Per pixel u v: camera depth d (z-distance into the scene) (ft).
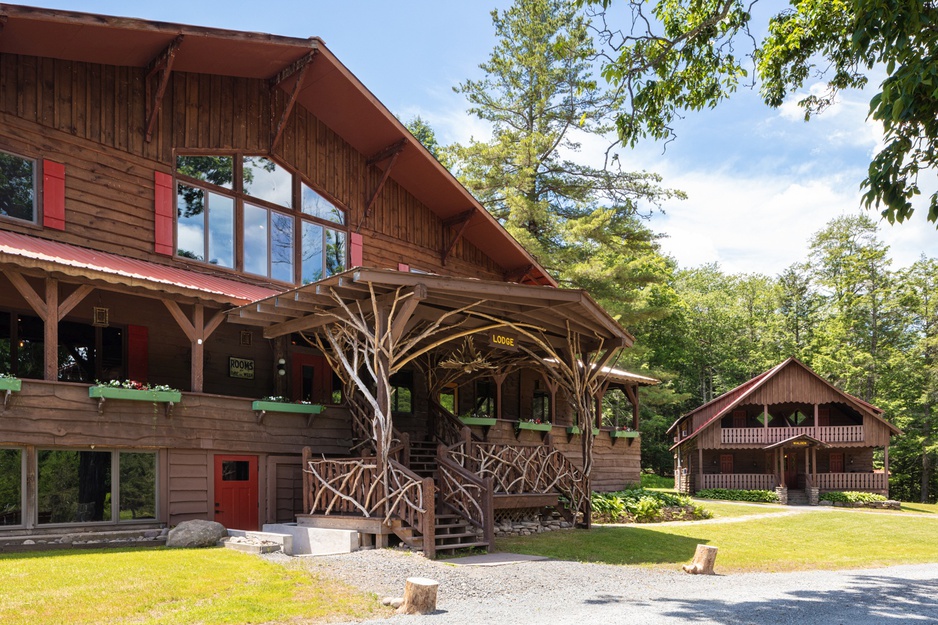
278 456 54.70
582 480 63.52
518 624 27.76
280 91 64.90
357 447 56.39
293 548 48.14
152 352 57.11
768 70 53.42
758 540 65.72
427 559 41.60
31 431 41.83
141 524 47.03
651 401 156.56
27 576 32.07
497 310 53.01
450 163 130.62
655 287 181.68
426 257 77.56
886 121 32.19
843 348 179.01
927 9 32.99
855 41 34.04
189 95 59.00
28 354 51.93
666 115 53.57
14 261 40.57
